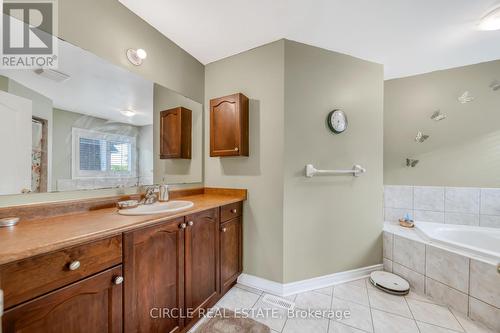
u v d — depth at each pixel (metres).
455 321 1.38
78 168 1.15
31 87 0.98
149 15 1.44
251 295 1.66
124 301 0.88
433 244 1.66
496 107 2.12
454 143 2.25
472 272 1.40
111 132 1.31
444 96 2.28
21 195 0.94
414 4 1.36
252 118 1.81
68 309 0.71
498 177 2.11
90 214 1.09
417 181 2.38
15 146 0.92
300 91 1.75
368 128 2.01
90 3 1.18
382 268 2.05
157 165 1.60
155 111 1.58
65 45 1.08
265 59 1.77
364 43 1.78
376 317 1.41
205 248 1.40
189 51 1.87
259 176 1.77
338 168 1.88
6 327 0.57
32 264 0.63
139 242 0.96
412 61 2.08
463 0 1.32
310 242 1.77
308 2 1.34
